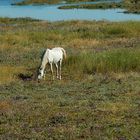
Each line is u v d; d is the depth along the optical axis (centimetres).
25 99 2258
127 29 4862
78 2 11512
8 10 10012
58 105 2116
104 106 2062
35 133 1717
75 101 2173
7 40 4388
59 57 2820
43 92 2409
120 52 3170
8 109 2045
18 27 5919
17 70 3014
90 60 3041
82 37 4700
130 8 9675
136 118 1889
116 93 2328
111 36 4719
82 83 2638
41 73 2777
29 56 3662
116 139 1636
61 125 1814
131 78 2727
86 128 1766
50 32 4925
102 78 2758
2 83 2655
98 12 9219
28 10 9950
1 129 1775
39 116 1941
